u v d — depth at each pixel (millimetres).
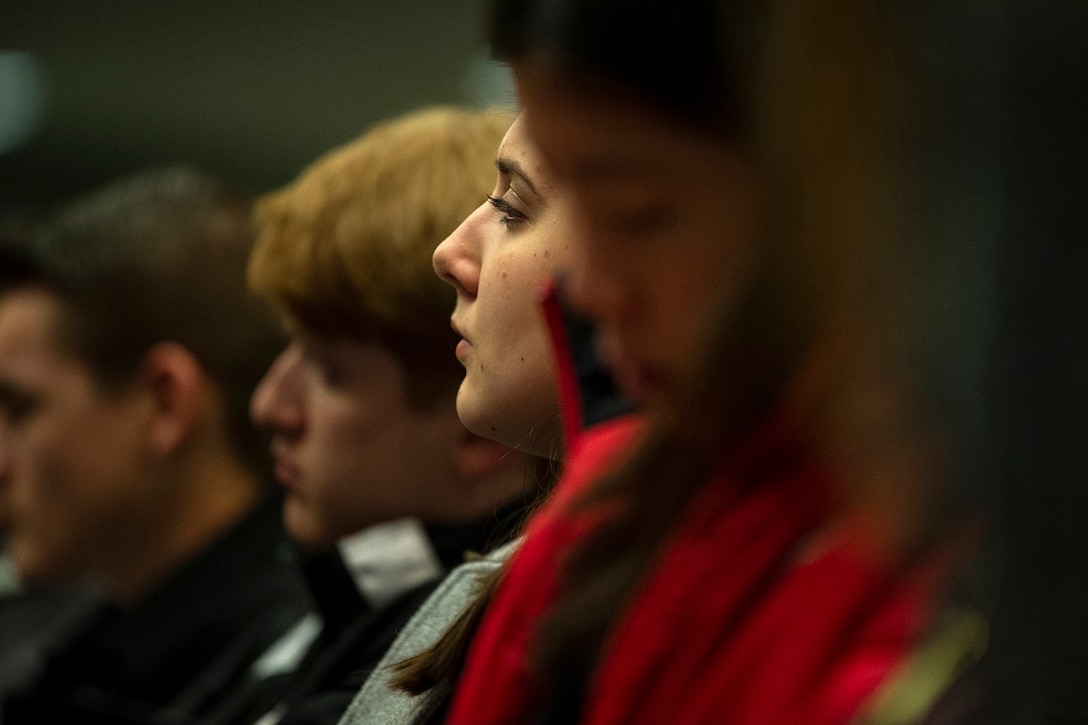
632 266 933
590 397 1208
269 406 2484
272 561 3189
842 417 873
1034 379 2096
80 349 3281
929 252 876
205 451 3307
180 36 7969
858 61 853
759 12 862
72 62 8258
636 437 1029
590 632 1000
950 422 894
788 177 853
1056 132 2129
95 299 3277
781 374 885
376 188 2314
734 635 921
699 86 880
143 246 3309
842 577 886
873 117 854
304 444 2441
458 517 2344
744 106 869
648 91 886
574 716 1059
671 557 968
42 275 3338
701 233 904
